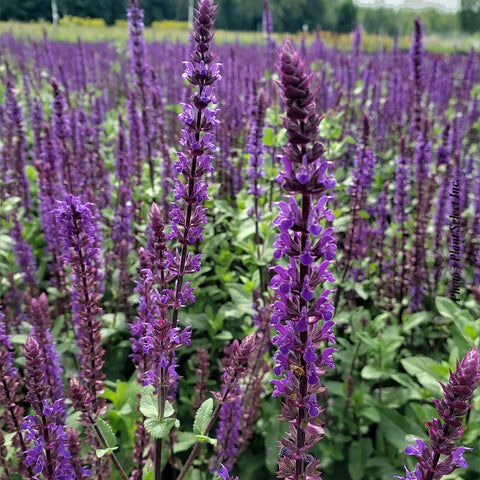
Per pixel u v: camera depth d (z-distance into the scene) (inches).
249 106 34.1
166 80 58.1
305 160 8.2
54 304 25.9
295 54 7.9
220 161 32.6
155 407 13.1
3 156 33.6
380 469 18.8
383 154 40.1
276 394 9.3
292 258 8.9
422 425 18.9
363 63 77.3
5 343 14.9
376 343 20.3
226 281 26.3
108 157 40.6
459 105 57.5
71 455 13.1
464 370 8.5
